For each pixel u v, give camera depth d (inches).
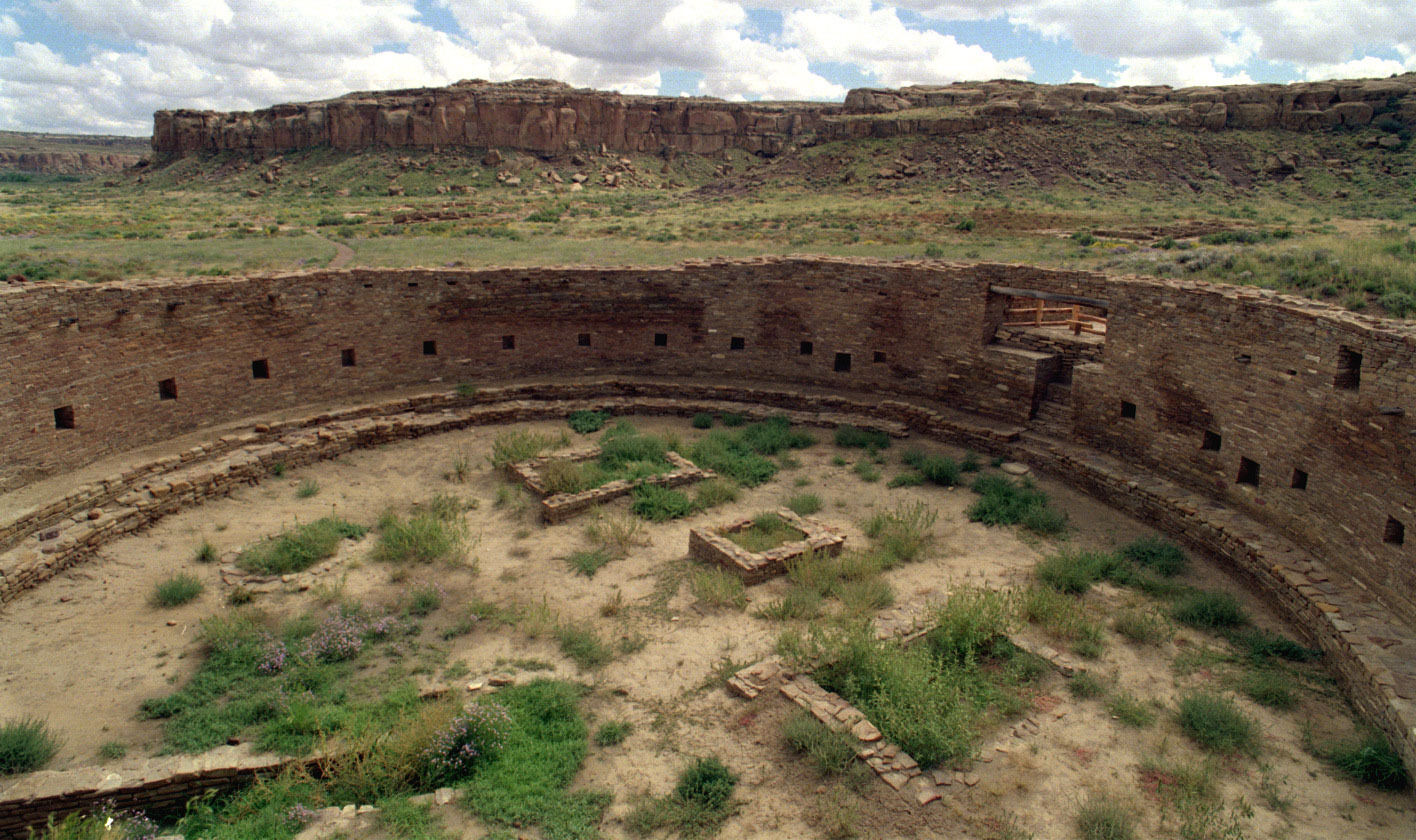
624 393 987.9
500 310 971.3
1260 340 596.4
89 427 691.4
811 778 368.5
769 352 997.2
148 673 454.6
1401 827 343.0
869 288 933.2
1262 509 598.5
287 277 834.2
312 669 450.3
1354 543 508.4
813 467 799.1
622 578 574.9
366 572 574.2
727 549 579.5
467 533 629.6
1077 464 740.7
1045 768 376.5
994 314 869.2
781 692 429.1
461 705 418.9
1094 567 579.2
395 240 1910.7
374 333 910.4
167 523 646.5
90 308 682.2
